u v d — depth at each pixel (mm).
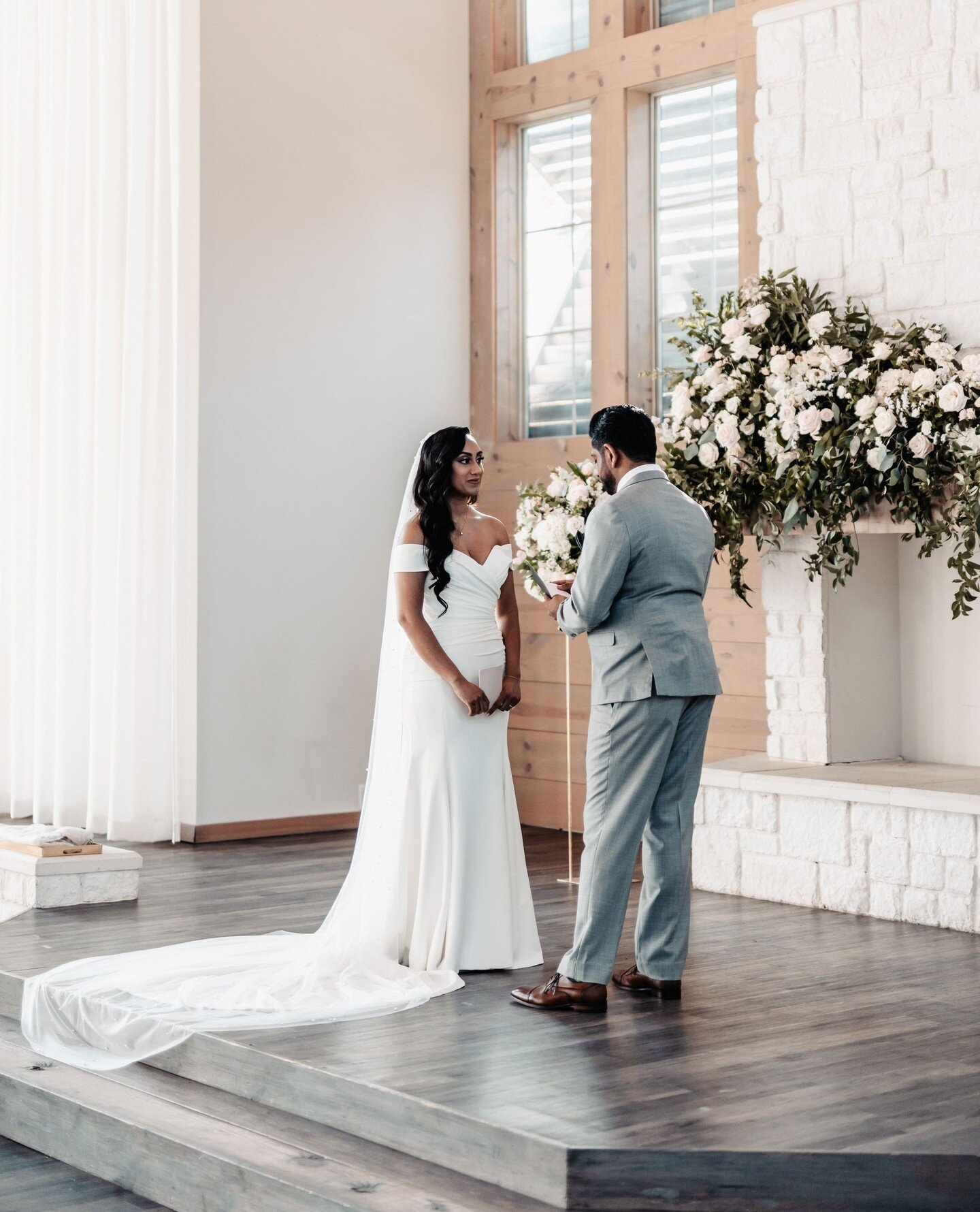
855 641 5219
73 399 6531
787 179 5254
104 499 6395
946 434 4543
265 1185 2738
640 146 6535
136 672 6262
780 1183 2492
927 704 5289
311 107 6598
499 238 7121
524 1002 3535
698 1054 3094
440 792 3922
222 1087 3252
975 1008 3508
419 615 3963
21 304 6773
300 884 5262
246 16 6375
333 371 6695
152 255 6309
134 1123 3111
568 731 5777
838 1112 2703
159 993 3635
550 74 6801
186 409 6297
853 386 4742
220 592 6316
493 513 7094
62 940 4320
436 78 7074
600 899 3453
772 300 5066
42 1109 3404
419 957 3920
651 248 6582
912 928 4488
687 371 6023
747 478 5059
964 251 4746
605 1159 2484
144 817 6250
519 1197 2555
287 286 6531
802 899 4871
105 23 6363
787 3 5707
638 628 3395
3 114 6859
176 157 6262
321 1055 3096
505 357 7125
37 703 6617
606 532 3369
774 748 5316
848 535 4879
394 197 6910
